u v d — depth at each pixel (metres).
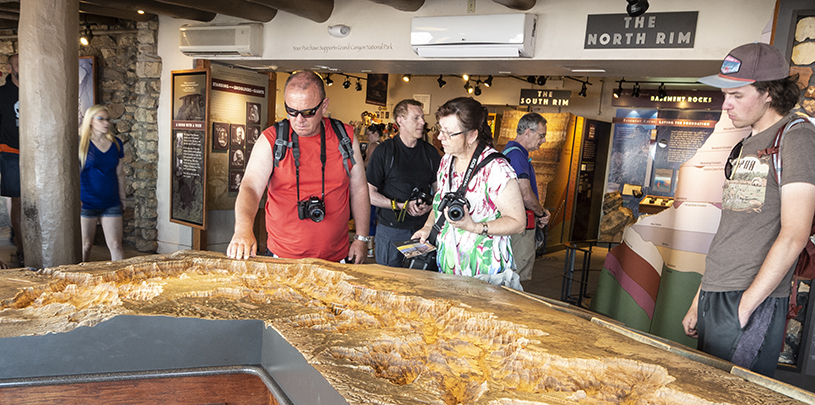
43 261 3.20
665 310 3.19
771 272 1.56
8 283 1.53
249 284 1.68
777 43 2.65
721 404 0.98
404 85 10.61
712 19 3.44
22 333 1.18
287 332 1.27
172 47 5.66
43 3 3.04
